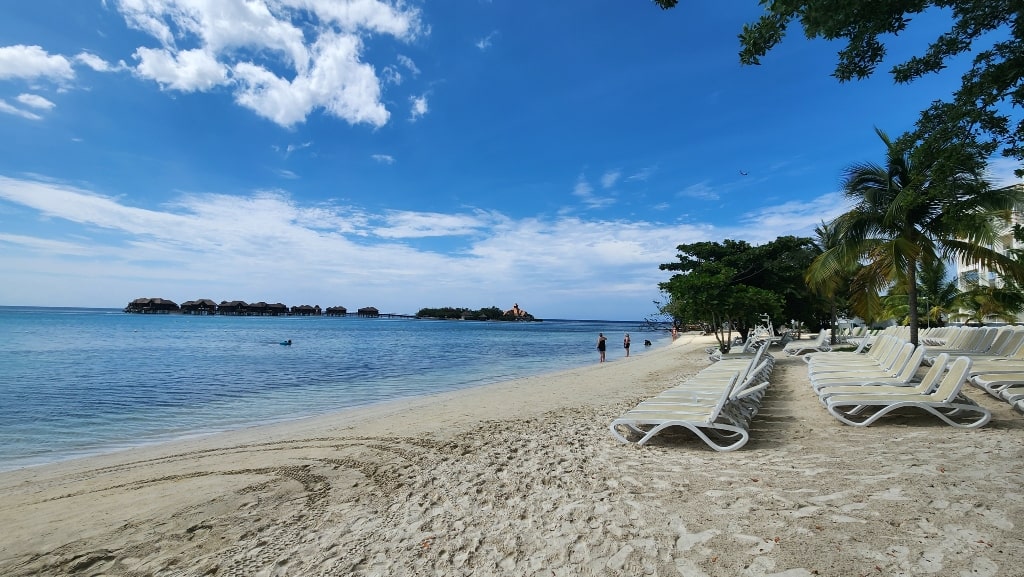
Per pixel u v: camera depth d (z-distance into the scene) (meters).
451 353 32.09
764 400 8.15
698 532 3.09
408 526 3.65
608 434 6.33
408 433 7.16
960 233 10.67
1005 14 3.32
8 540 3.81
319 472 5.31
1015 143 3.70
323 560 3.19
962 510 3.05
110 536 3.80
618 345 44.62
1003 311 25.55
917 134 4.17
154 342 38.03
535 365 23.50
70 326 66.12
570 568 2.82
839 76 3.80
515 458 5.38
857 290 14.22
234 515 4.11
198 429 9.28
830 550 2.70
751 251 23.12
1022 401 5.48
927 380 6.06
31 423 9.94
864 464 4.21
